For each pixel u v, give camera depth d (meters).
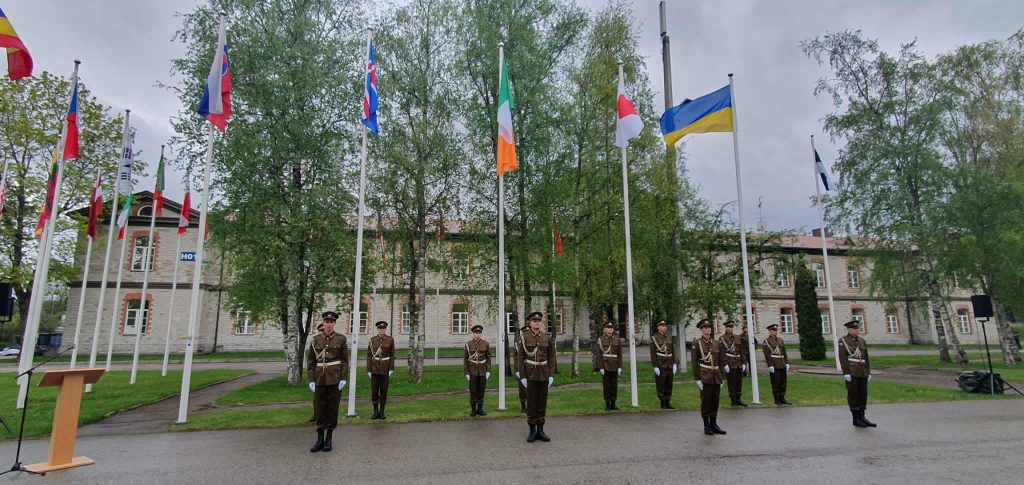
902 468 7.23
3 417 11.53
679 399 14.27
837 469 7.18
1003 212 23.56
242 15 18.22
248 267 17.22
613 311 25.77
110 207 32.84
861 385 10.47
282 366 28.70
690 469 7.20
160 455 8.26
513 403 13.62
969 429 10.10
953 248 24.66
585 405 13.20
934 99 27.11
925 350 40.25
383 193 19.73
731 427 10.45
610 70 21.47
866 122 28.14
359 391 16.67
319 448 8.47
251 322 19.92
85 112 30.42
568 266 19.30
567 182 19.98
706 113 14.73
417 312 19.86
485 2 20.77
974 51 27.27
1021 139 26.23
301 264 18.47
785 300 47.00
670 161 20.95
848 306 48.00
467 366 12.07
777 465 7.41
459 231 21.03
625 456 7.98
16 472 7.35
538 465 7.47
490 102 21.05
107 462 7.84
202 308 36.44
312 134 18.58
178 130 17.73
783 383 13.80
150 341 34.94
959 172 24.83
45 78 29.80
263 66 17.86
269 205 17.39
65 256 31.08
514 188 20.34
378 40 19.94
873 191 27.67
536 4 21.12
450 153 19.52
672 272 21.56
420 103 19.81
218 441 9.30
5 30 11.10
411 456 8.07
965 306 49.50
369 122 12.64
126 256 35.47
